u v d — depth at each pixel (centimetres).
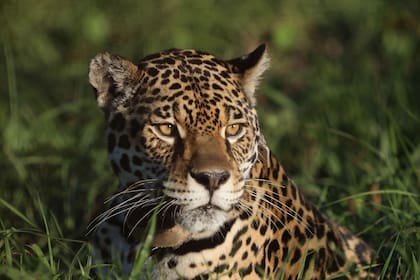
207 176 1164
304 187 1620
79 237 1490
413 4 2364
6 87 2053
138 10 2398
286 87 2198
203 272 1209
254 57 1268
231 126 1208
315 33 2459
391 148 1598
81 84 2067
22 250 1280
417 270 1227
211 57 1260
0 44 2219
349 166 1684
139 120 1211
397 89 1856
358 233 1415
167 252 1209
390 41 2227
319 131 1797
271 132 1873
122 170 1244
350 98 1931
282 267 1212
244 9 2453
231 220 1209
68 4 2428
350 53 2291
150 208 1224
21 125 1823
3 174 1658
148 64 1238
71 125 1900
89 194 1584
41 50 2291
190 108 1191
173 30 2327
